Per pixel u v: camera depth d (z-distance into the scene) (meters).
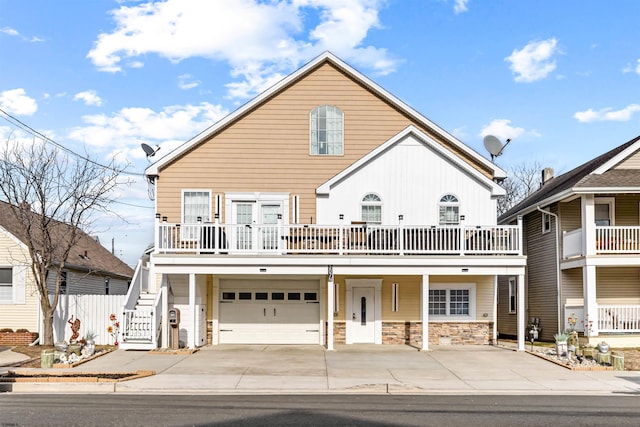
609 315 22.23
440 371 16.77
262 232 22.41
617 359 17.30
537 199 27.48
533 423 10.38
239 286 23.16
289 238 21.44
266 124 23.66
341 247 20.58
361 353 20.05
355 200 22.67
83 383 14.52
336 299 22.75
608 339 21.72
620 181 22.11
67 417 10.66
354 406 12.00
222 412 11.22
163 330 20.77
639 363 18.27
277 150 23.58
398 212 22.66
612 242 22.56
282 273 20.52
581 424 10.32
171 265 20.44
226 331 22.92
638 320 22.09
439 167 22.84
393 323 22.78
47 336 22.12
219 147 23.45
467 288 23.08
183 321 22.23
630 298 24.31
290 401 12.66
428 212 22.67
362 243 21.41
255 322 22.98
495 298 23.02
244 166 23.44
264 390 14.18
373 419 10.62
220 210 23.22
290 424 10.15
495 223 22.67
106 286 33.72
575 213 24.64
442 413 11.25
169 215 23.12
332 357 19.14
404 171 22.78
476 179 22.83
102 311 22.91
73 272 28.42
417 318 22.86
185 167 23.33
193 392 13.99
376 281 22.86
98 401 12.55
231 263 20.44
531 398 13.41
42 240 23.11
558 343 19.22
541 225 26.69
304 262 20.47
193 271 20.44
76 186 24.22
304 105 23.81
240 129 23.58
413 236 21.08
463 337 22.89
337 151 23.70
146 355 19.33
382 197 22.67
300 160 23.59
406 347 21.70
